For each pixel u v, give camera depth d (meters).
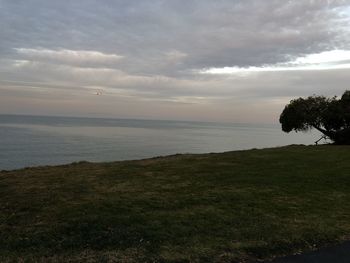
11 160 50.59
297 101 33.34
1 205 8.23
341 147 21.64
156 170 13.08
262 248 6.14
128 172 12.61
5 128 152.75
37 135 115.19
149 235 6.48
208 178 11.55
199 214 7.72
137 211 7.78
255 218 7.62
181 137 132.00
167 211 7.87
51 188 9.89
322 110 32.06
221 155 17.72
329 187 10.77
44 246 6.00
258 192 9.78
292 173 12.64
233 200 8.91
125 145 86.81
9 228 6.75
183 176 11.87
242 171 12.90
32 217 7.34
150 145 88.94
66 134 128.12
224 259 5.73
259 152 18.89
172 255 5.75
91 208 7.89
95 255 5.69
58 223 6.96
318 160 15.88
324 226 7.30
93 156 59.47
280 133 186.25
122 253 5.78
